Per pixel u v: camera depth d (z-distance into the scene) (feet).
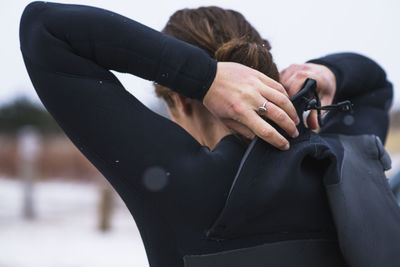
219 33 3.33
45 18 2.75
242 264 2.76
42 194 39.45
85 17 2.73
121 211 29.58
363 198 2.93
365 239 2.82
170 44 2.77
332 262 2.95
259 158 2.77
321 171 2.97
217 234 2.72
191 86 2.77
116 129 2.68
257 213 2.76
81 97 2.68
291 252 2.85
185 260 2.73
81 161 56.18
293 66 3.54
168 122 2.85
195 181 2.72
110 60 2.77
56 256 18.16
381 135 3.60
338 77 3.61
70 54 2.71
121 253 18.76
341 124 3.52
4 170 59.21
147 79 2.84
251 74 2.78
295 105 2.85
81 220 26.73
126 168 2.70
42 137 83.30
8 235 21.99
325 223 2.95
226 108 2.76
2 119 101.91
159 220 2.77
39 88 2.76
